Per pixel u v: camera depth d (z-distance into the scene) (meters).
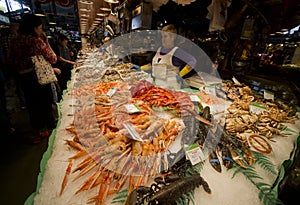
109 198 0.82
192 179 0.90
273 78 2.96
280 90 2.53
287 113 1.88
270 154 1.17
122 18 3.76
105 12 4.96
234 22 2.65
